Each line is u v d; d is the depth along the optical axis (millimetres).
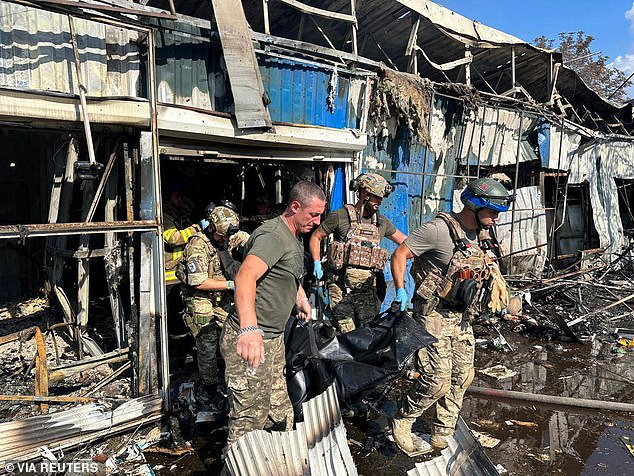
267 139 4512
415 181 6887
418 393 3150
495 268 3125
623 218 13742
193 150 4180
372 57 8086
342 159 5609
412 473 2191
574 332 6406
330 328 4121
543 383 4801
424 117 6273
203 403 3918
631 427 3893
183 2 5727
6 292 6082
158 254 3590
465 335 3186
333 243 4250
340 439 2531
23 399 3338
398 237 4512
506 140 8625
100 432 3283
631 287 7832
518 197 9086
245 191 7332
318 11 5656
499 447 3566
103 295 5844
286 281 2775
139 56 3795
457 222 3061
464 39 7516
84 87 3404
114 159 3832
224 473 2523
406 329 3086
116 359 4086
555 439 3693
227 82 4418
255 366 2287
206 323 3973
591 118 11797
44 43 3324
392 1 6293
